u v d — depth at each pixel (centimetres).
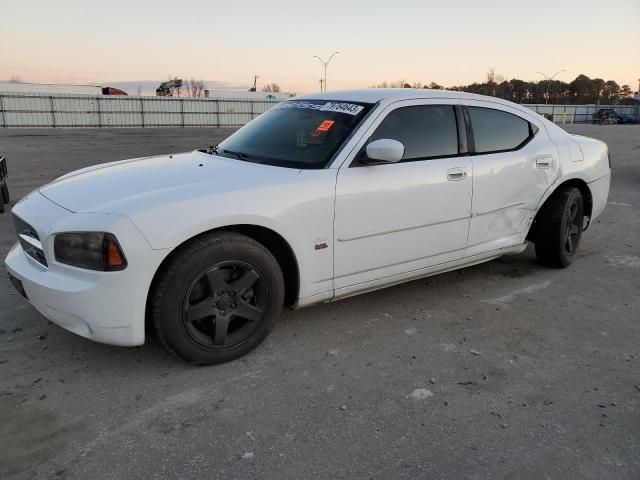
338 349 326
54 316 277
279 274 311
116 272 258
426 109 375
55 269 274
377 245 347
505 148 420
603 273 480
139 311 267
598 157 499
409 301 406
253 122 420
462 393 279
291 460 223
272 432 242
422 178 358
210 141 2502
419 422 252
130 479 211
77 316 267
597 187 496
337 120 354
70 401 263
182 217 270
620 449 235
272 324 316
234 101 5612
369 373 298
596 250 557
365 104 359
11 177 1105
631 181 1077
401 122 359
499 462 225
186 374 291
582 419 258
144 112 5100
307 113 380
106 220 260
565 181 462
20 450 226
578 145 480
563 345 337
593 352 329
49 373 289
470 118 399
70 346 320
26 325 347
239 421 250
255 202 291
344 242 331
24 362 300
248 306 302
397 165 351
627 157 1584
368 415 257
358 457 226
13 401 262
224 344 299
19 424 244
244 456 225
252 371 297
